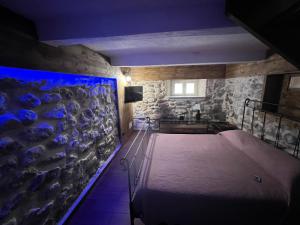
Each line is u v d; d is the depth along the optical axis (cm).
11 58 96
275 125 200
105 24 109
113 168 251
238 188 126
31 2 86
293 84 177
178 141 230
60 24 112
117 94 296
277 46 91
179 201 123
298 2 65
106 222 157
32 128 118
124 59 258
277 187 126
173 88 407
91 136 210
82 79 188
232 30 103
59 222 148
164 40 170
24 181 111
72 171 169
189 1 91
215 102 383
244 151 186
